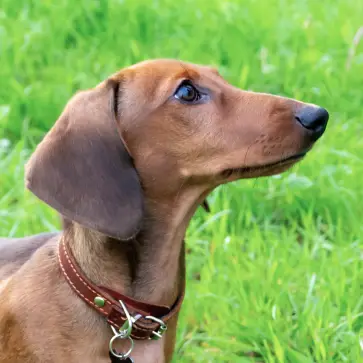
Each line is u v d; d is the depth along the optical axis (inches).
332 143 213.8
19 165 208.1
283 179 197.6
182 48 266.5
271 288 162.6
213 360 151.3
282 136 119.9
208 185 124.0
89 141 117.1
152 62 125.6
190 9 295.3
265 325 153.9
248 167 121.8
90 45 271.9
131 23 281.9
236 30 274.5
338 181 200.5
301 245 185.9
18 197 200.4
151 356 123.0
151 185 121.0
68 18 283.4
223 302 161.2
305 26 281.4
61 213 114.4
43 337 119.3
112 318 118.5
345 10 309.0
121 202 116.8
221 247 176.1
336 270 167.3
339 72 253.6
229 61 261.9
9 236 182.5
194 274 178.5
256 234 177.6
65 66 258.1
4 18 284.8
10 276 132.2
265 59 253.9
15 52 260.5
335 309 155.5
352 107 237.8
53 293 120.6
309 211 185.6
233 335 157.5
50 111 233.8
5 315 122.9
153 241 121.3
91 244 118.4
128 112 121.2
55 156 115.6
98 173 116.4
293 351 145.5
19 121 231.9
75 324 118.9
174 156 121.1
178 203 122.8
